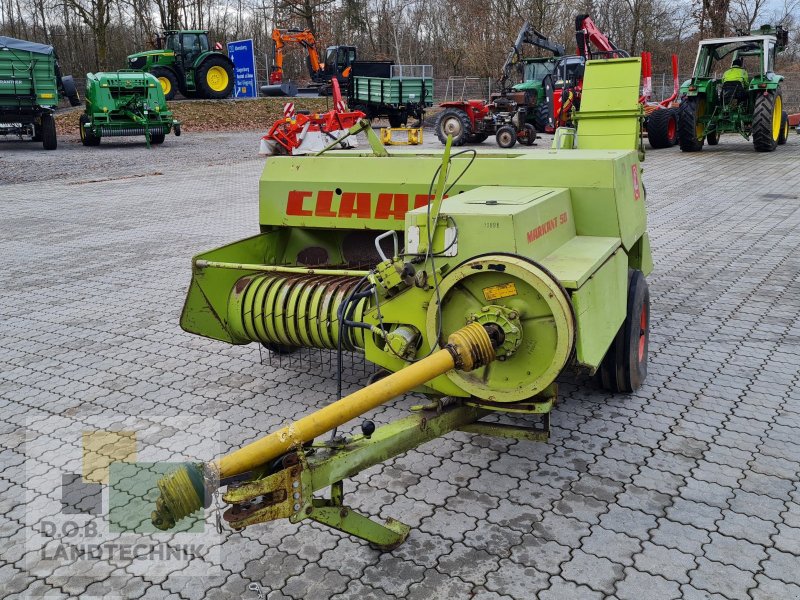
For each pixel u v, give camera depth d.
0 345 6.20
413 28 55.09
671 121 20.03
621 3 46.59
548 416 3.66
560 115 20.19
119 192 14.49
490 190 4.39
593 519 3.61
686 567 3.24
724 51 18.66
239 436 4.54
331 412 2.87
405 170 4.94
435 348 3.57
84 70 47.00
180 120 28.55
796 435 4.38
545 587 3.14
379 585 3.19
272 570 3.31
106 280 8.19
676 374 5.32
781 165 16.06
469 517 3.65
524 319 3.40
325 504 3.14
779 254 8.63
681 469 4.04
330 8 47.06
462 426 3.72
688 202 12.08
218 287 5.02
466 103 21.11
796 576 3.17
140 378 5.46
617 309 4.18
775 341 5.91
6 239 10.39
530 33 21.66
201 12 50.22
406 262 3.58
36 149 22.09
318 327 4.70
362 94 27.28
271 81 36.28
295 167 5.28
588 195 4.40
